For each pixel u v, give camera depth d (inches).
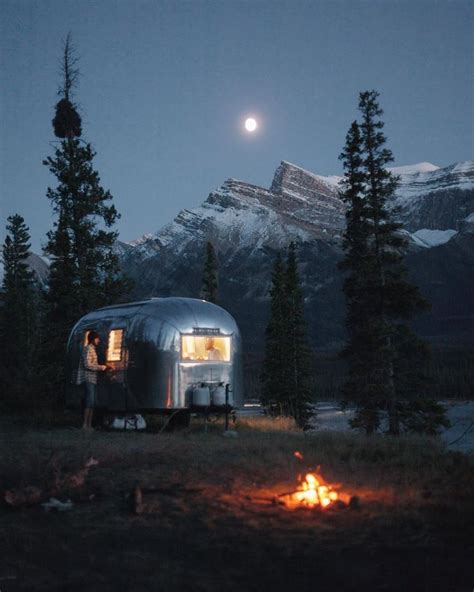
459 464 386.9
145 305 633.0
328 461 392.8
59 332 1142.3
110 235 1199.6
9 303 2030.0
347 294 1359.5
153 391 595.8
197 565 211.9
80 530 253.6
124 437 530.3
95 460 381.7
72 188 1190.9
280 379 1774.1
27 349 1780.3
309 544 231.3
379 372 1256.8
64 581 198.5
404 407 1219.2
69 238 1178.6
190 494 312.0
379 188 1362.0
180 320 608.4
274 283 1905.8
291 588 191.9
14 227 2308.1
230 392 628.4
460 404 3521.2
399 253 1336.1
